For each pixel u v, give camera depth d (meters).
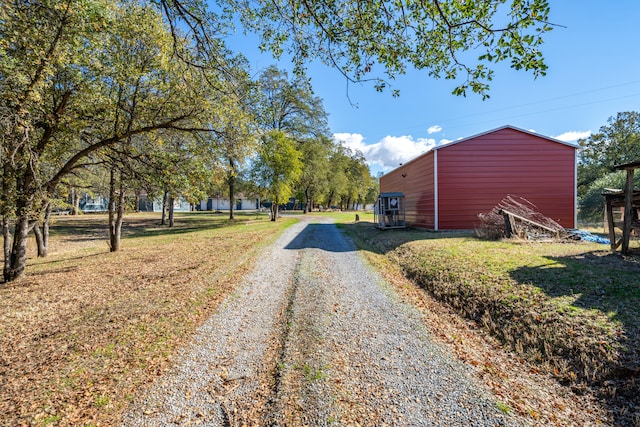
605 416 2.40
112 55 6.70
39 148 7.24
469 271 5.93
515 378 2.98
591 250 6.93
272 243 12.11
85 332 4.20
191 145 8.33
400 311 4.85
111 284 6.80
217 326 4.36
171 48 6.05
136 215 37.00
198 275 7.22
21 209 7.09
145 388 2.91
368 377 3.03
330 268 7.77
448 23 2.91
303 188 32.53
